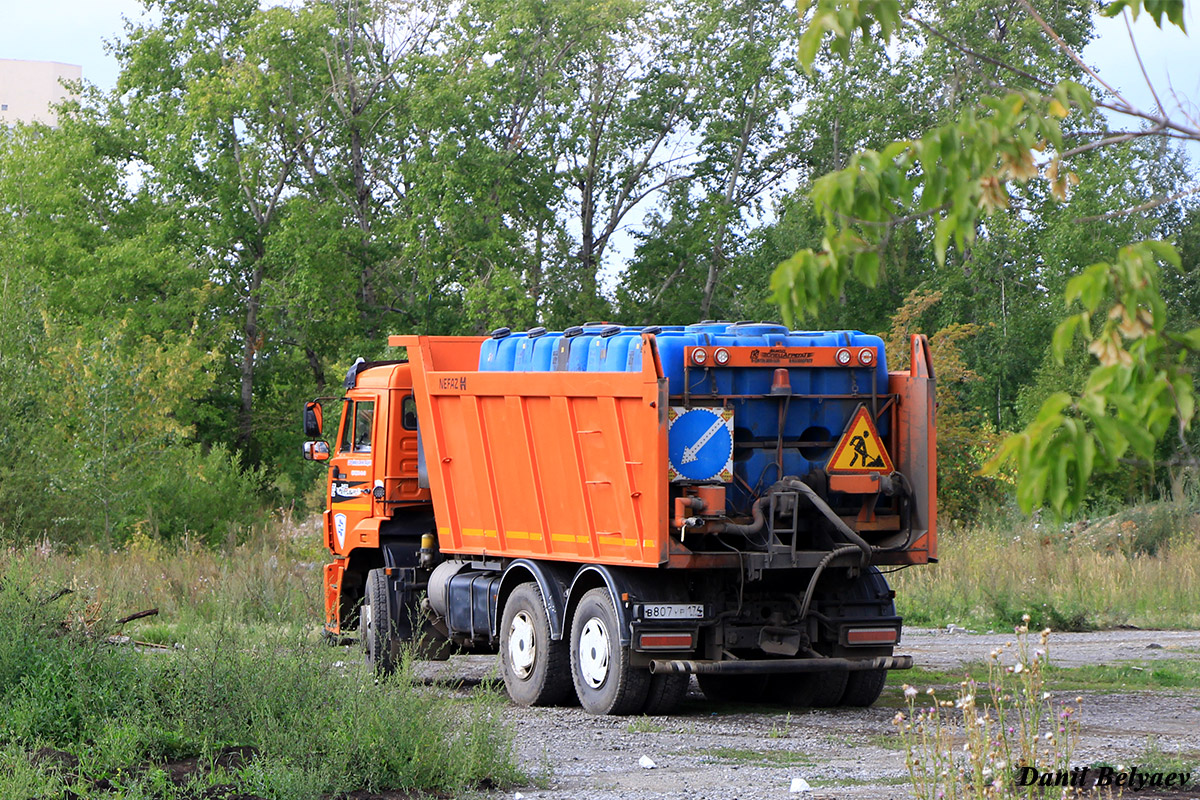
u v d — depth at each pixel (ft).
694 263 218.18
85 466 124.36
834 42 16.88
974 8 169.27
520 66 207.92
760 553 49.62
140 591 92.43
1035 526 122.01
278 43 207.00
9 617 43.70
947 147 15.80
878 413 52.44
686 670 49.93
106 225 225.76
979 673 65.36
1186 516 128.47
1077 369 142.10
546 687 54.95
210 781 34.14
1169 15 15.84
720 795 35.63
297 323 210.79
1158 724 48.91
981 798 26.91
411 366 63.57
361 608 66.49
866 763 40.86
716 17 207.72
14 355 135.03
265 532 131.13
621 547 50.98
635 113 214.48
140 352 146.51
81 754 36.76
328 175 223.92
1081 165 177.17
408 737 37.29
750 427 50.88
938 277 197.47
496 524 58.65
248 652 42.57
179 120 210.59
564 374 53.36
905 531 52.03
